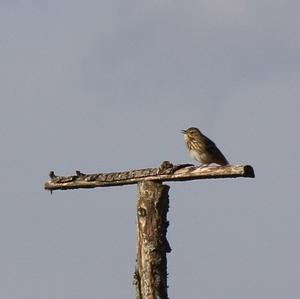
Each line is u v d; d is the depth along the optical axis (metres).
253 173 17.52
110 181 18.91
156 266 18.17
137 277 18.36
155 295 18.12
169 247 18.36
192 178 17.91
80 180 19.28
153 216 18.23
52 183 19.64
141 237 18.30
